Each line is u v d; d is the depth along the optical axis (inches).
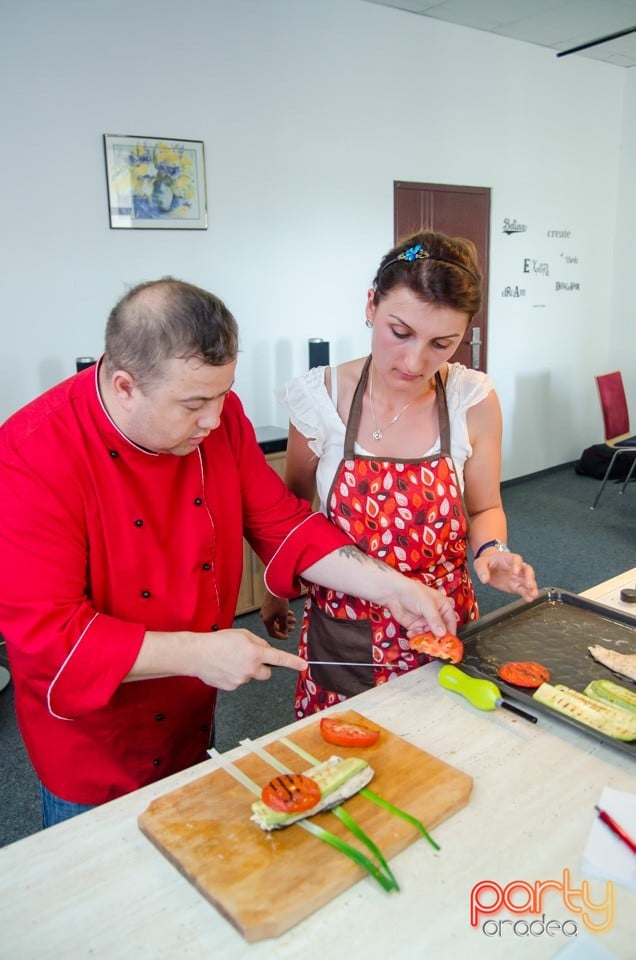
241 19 141.7
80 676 38.4
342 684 55.8
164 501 44.0
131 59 129.3
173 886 32.0
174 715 47.4
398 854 33.5
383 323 47.3
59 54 121.6
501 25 181.3
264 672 40.7
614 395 200.2
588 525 187.3
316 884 30.7
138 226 135.2
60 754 44.5
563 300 228.5
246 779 37.5
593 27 184.5
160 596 44.7
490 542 55.6
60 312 129.6
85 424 41.4
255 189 150.5
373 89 166.1
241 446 50.1
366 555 51.7
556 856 33.5
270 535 51.5
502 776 39.0
